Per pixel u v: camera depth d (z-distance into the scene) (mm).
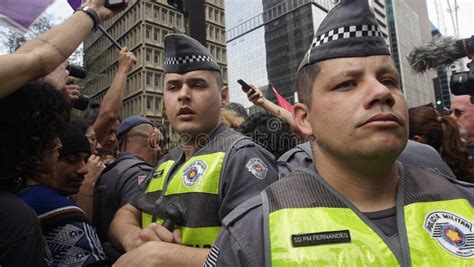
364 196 1010
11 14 1713
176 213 1481
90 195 2467
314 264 874
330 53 1007
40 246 1122
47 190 1600
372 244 896
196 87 1702
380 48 995
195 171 1544
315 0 63750
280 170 1800
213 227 1424
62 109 1379
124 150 2861
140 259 1306
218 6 51844
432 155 1656
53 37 1261
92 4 1482
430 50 2414
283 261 890
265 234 941
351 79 974
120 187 2283
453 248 906
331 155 1037
